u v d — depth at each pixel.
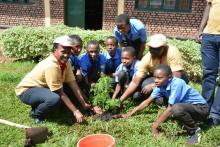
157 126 2.40
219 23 2.53
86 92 3.02
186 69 4.01
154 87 2.73
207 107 2.47
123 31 3.06
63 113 2.79
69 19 7.18
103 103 2.75
